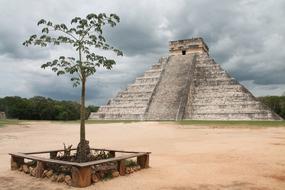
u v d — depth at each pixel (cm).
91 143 2505
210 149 1978
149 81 7688
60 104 10256
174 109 6456
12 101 10456
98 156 1427
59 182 1112
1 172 1288
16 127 4684
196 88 7106
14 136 3188
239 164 1427
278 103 8519
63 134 3500
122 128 4284
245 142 2334
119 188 1032
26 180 1149
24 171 1277
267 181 1107
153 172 1280
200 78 7325
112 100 7569
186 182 1107
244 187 1032
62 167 1221
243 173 1239
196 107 6606
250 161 1498
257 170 1292
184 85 6988
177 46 8175
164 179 1155
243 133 3291
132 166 1312
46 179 1159
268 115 5678
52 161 1135
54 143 2508
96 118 7350
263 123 4578
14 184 1089
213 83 7044
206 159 1589
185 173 1255
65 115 9706
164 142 2505
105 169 1184
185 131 3688
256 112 5794
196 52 7975
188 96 6719
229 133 3322
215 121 5275
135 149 2059
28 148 2142
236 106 6159
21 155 1284
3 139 2833
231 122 4866
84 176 1051
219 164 1435
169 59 8081
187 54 8062
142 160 1366
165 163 1491
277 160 1516
